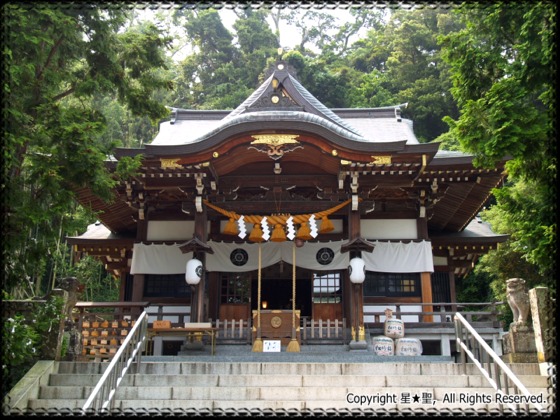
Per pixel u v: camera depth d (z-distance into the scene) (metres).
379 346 13.15
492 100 8.08
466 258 18.75
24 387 8.05
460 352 10.23
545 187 8.03
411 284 15.96
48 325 8.85
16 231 7.91
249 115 14.10
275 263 15.84
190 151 13.85
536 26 7.83
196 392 8.21
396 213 16.19
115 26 10.32
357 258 14.20
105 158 8.86
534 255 7.43
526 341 9.55
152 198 15.95
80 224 9.24
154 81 11.37
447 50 9.16
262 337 13.58
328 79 37.69
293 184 15.29
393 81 39.22
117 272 19.72
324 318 15.45
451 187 16.12
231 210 15.34
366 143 13.79
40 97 9.20
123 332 12.60
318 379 8.65
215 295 15.67
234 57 44.25
